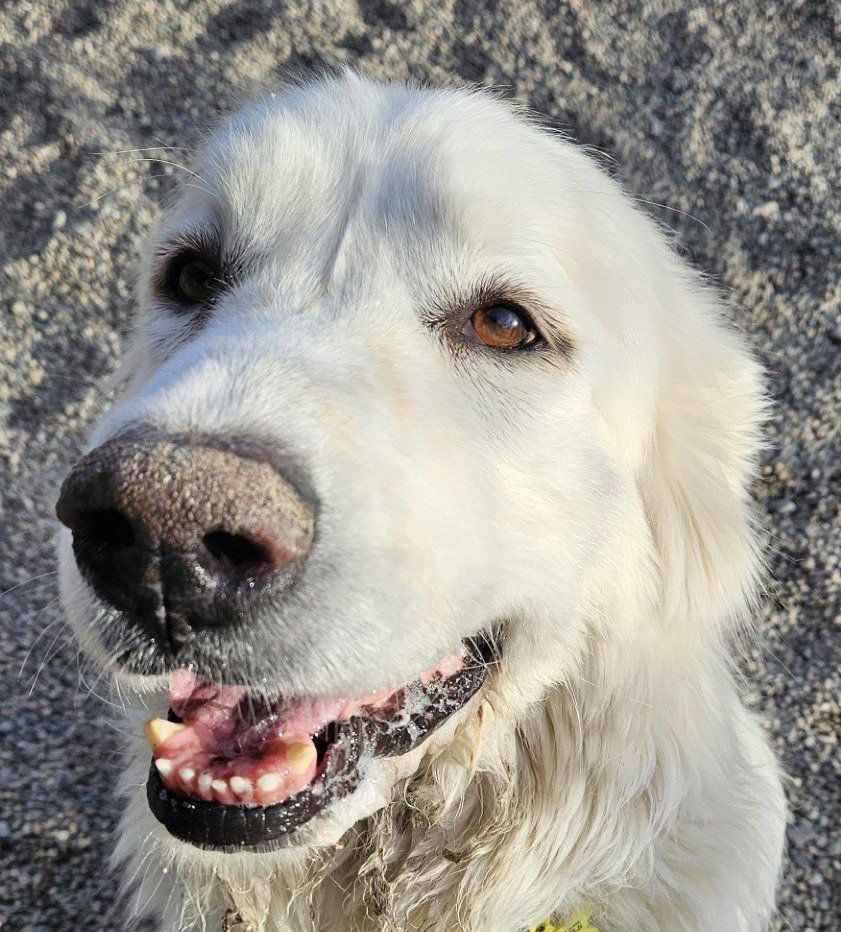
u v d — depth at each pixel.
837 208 0.60
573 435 0.27
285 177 0.28
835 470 0.53
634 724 0.30
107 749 0.46
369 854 0.29
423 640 0.23
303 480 0.20
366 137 0.27
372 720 0.25
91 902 0.42
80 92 0.65
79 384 0.57
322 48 0.66
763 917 0.35
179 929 0.31
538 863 0.30
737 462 0.33
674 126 0.63
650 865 0.30
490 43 0.66
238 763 0.23
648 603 0.30
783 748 0.47
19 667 0.48
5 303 0.59
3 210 0.61
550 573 0.27
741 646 0.39
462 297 0.27
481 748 0.28
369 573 0.21
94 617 0.21
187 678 0.23
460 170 0.26
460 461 0.24
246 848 0.23
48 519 0.52
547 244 0.27
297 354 0.24
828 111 0.63
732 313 0.57
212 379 0.21
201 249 0.29
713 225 0.59
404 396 0.24
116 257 0.60
